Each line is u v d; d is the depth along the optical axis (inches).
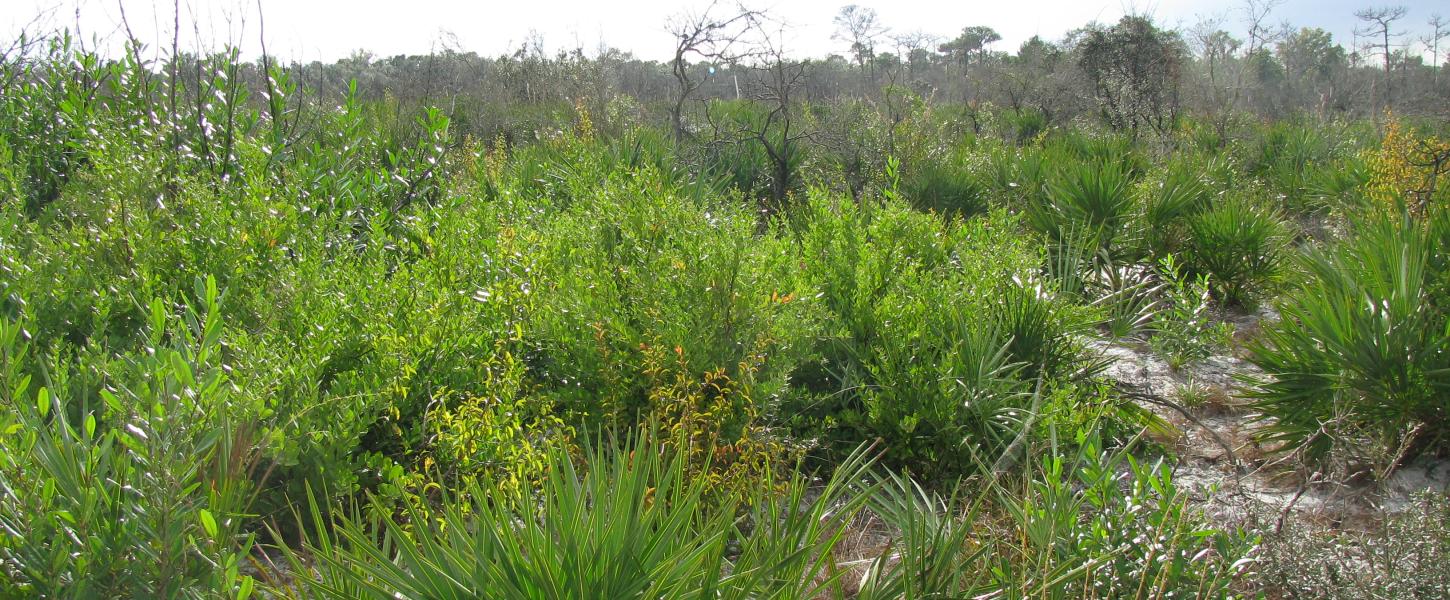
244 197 174.9
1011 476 141.7
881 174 357.4
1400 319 165.2
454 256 165.2
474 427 118.8
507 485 109.6
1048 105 708.0
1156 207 291.7
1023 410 152.9
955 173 355.3
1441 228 203.8
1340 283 196.5
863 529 129.3
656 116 540.7
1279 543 106.5
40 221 180.4
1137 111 629.6
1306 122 626.2
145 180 176.9
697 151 390.0
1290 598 105.0
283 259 155.9
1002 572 102.6
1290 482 155.1
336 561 85.4
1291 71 1352.1
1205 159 446.3
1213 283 271.3
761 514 102.5
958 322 170.7
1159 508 104.0
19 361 97.7
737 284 154.7
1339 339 164.6
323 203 202.2
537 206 245.0
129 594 77.8
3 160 185.3
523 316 152.4
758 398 140.0
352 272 153.6
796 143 396.5
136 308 137.0
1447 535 103.7
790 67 437.7
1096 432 119.6
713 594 84.4
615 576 81.5
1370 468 147.9
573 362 150.0
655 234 181.5
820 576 113.3
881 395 154.0
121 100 230.1
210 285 89.7
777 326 152.8
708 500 117.8
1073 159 386.0
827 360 169.9
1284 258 267.0
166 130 213.0
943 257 211.0
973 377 156.4
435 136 241.0
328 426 115.3
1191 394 194.1
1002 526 124.0
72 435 92.1
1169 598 98.4
